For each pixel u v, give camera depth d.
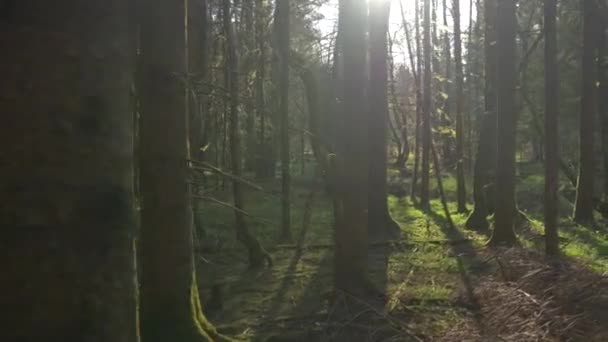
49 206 2.21
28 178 2.19
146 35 6.23
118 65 2.43
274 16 15.83
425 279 10.89
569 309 7.72
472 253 13.44
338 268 9.52
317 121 14.67
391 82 31.52
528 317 7.65
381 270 11.82
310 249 14.55
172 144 6.33
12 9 2.21
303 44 20.33
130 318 2.42
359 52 9.48
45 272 2.20
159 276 6.30
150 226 6.30
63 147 2.25
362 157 9.54
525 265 10.09
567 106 28.38
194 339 6.21
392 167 39.62
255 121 27.25
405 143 38.50
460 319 8.19
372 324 8.03
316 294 9.96
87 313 2.26
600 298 7.91
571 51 25.48
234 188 12.88
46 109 2.23
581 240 15.03
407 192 29.48
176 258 6.35
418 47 25.88
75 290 2.24
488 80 18.72
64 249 2.23
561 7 23.89
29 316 2.18
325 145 11.97
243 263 12.91
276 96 19.56
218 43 16.77
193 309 6.50
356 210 9.49
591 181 18.61
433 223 18.98
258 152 28.92
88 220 2.28
